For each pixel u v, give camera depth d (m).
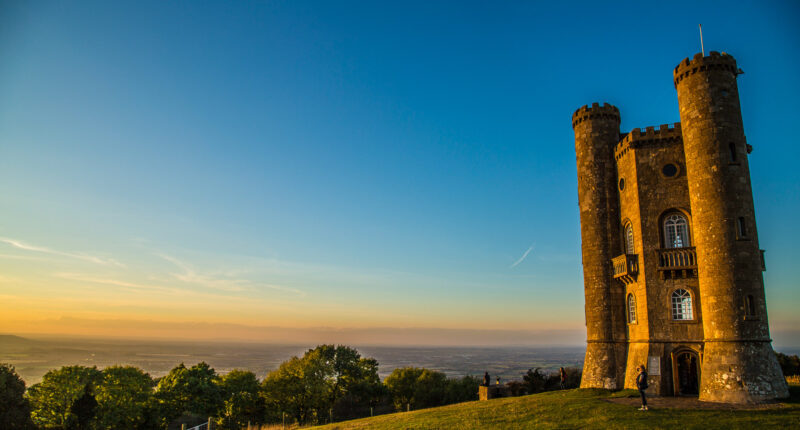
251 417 73.94
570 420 23.94
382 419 32.19
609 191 41.97
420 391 82.31
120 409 50.78
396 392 84.38
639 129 38.31
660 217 36.16
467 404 34.66
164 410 59.94
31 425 36.81
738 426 20.50
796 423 20.47
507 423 24.41
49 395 48.44
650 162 37.34
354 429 28.75
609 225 41.38
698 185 31.61
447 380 92.00
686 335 33.47
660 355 33.88
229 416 69.56
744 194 30.41
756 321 28.66
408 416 31.05
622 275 37.72
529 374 59.56
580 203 43.72
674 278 34.59
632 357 36.91
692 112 32.53
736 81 32.56
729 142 31.09
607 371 38.66
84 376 52.06
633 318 38.03
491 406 30.86
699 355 32.62
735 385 27.67
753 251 29.69
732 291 29.16
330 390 74.75
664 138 36.84
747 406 25.89
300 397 70.00
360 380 79.19
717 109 31.53
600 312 40.25
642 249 36.34
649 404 27.53
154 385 61.75
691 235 34.62
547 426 22.88
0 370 35.62
